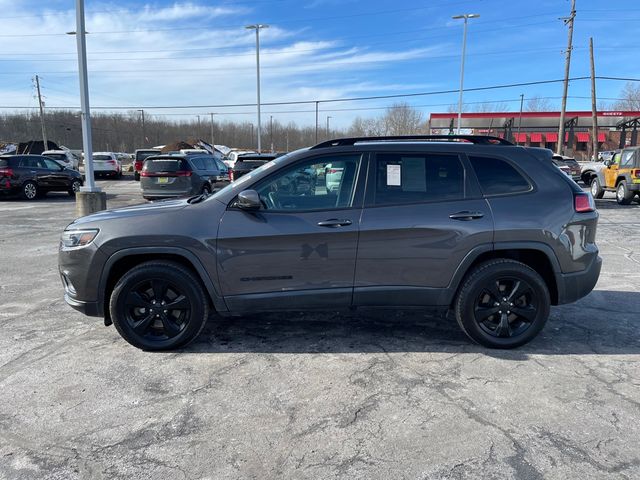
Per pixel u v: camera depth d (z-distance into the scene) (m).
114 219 3.96
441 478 2.52
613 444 2.79
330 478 2.52
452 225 3.90
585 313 5.06
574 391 3.40
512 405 3.22
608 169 17.52
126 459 2.69
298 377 3.62
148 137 107.00
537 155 4.12
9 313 5.10
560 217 3.98
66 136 98.38
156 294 4.01
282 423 3.03
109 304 4.06
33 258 7.84
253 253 3.88
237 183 4.05
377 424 3.01
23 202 16.92
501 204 3.96
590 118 53.19
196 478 2.53
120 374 3.68
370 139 4.27
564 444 2.79
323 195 3.96
